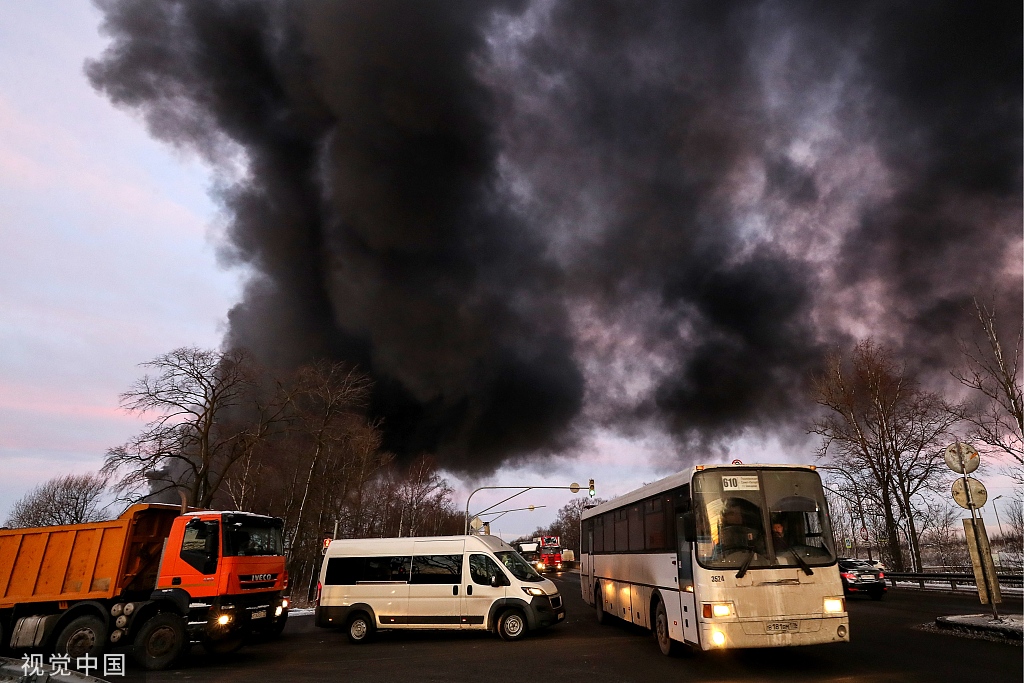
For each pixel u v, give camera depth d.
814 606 10.20
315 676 11.83
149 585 15.38
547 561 67.75
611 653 13.18
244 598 14.76
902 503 34.19
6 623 14.88
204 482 31.23
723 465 11.19
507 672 11.48
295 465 39.56
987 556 14.23
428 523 79.81
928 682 9.25
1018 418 14.93
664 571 12.49
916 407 34.47
